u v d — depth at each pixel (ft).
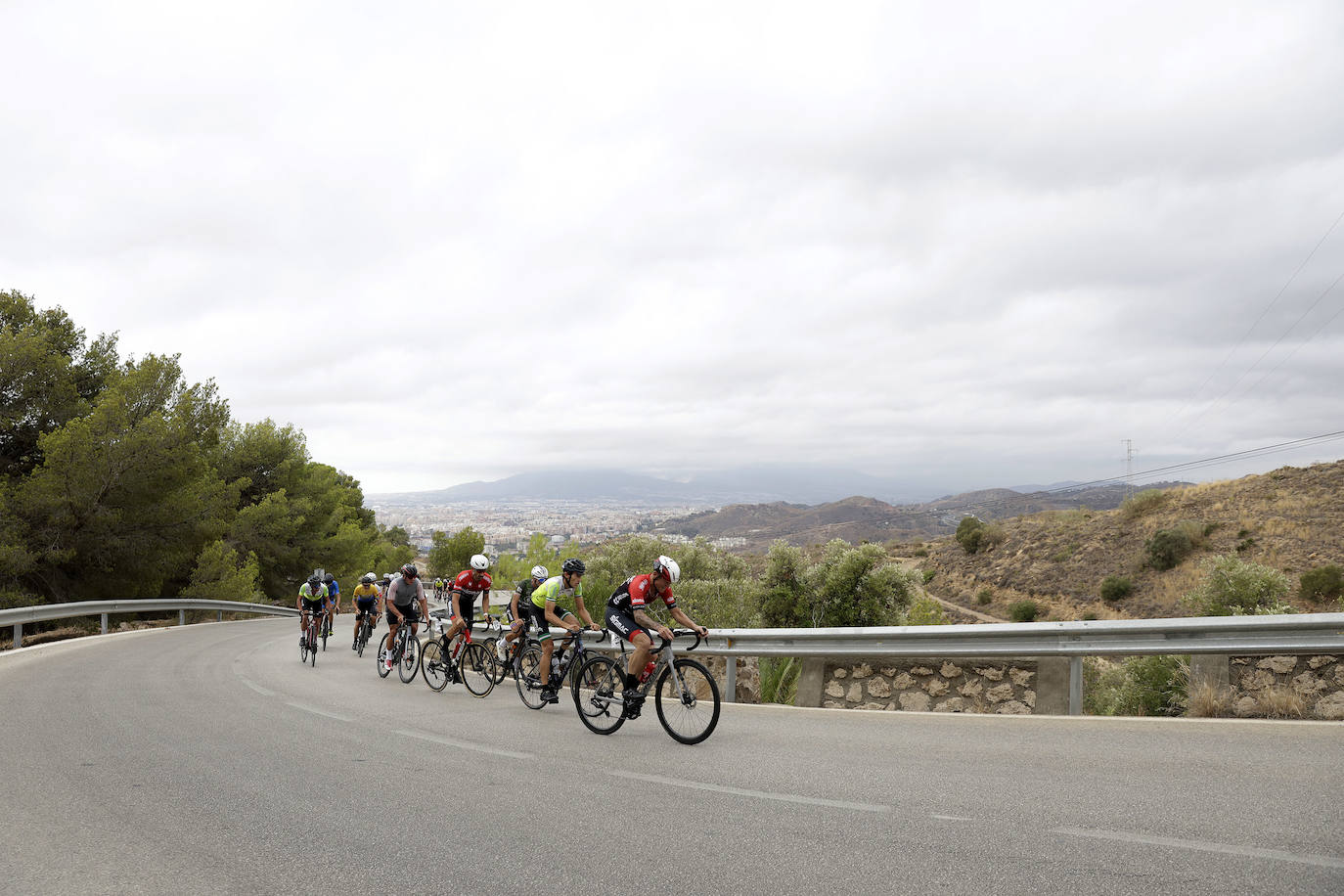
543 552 93.30
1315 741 19.65
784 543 73.46
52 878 13.32
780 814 15.89
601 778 19.39
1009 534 194.29
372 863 13.80
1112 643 24.68
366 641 56.24
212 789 18.78
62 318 85.46
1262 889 11.35
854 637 28.53
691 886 12.37
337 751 22.94
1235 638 23.38
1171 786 16.55
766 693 33.73
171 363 88.63
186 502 86.02
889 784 17.74
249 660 50.34
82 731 26.22
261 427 132.26
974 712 27.30
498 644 35.94
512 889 12.50
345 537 143.33
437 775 19.97
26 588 78.74
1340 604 97.09
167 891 12.72
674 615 25.04
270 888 12.76
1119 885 11.70
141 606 73.00
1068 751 20.13
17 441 78.69
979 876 12.29
